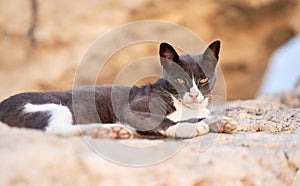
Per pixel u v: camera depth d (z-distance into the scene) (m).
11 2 17.69
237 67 18.72
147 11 16.84
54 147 4.81
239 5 17.14
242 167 5.14
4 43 17.47
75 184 4.65
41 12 17.33
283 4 17.52
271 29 18.41
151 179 4.83
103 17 16.92
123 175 4.76
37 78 16.86
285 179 5.41
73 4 17.14
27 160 4.56
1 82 17.11
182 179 4.92
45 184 4.55
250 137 5.98
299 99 11.97
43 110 6.13
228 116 7.68
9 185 4.44
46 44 17.05
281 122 7.18
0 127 5.48
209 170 5.04
